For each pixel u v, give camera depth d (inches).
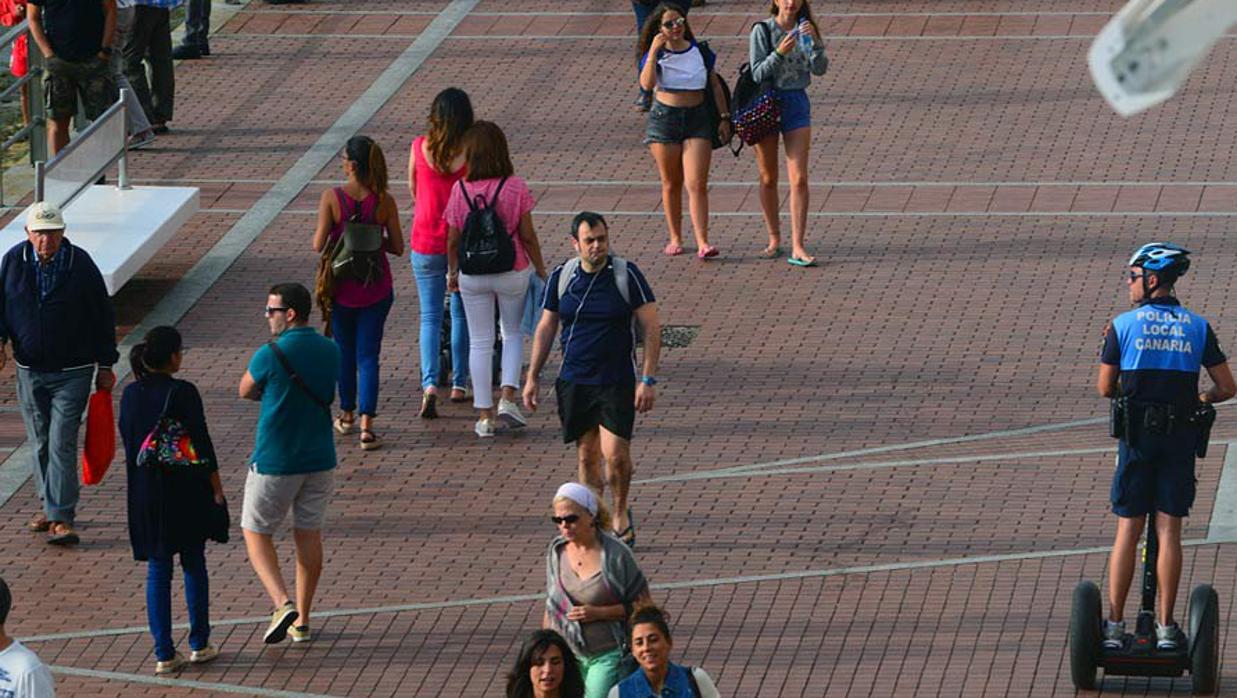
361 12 2947.8
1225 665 1173.7
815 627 1269.7
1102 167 2239.2
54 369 1414.9
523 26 2864.2
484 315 1606.8
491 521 1472.7
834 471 1530.5
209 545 1438.2
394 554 1418.6
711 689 917.8
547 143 2381.9
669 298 1919.3
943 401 1667.1
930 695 1167.6
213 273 2030.0
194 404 1214.3
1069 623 1238.3
